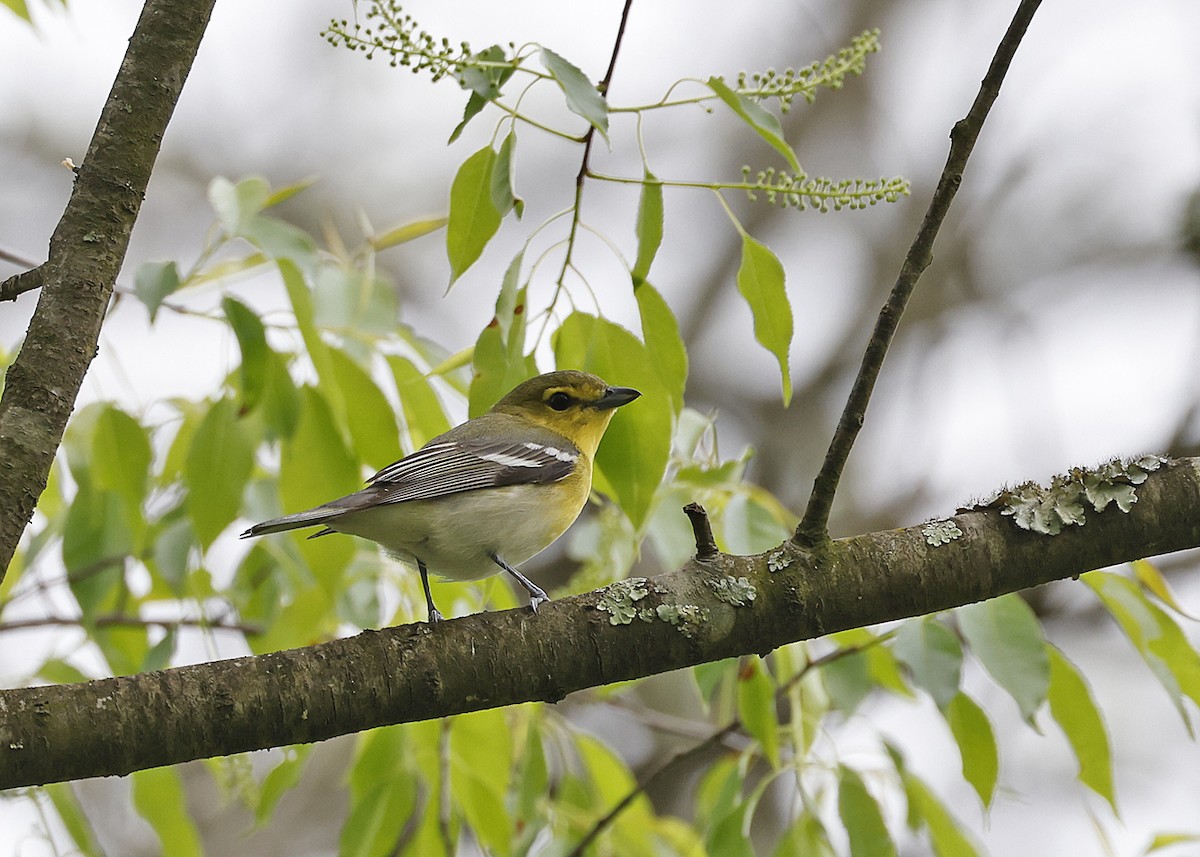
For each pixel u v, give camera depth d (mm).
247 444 10250
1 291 7281
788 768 9906
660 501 10273
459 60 7406
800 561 7797
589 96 7598
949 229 22594
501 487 10211
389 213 23359
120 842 18516
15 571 11734
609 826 11102
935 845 10219
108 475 10773
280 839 18328
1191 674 9344
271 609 11211
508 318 8391
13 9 10234
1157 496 7988
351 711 7109
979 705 9281
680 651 7613
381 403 10445
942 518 8078
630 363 8969
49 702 6512
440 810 10688
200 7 7531
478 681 7363
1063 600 18203
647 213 8344
